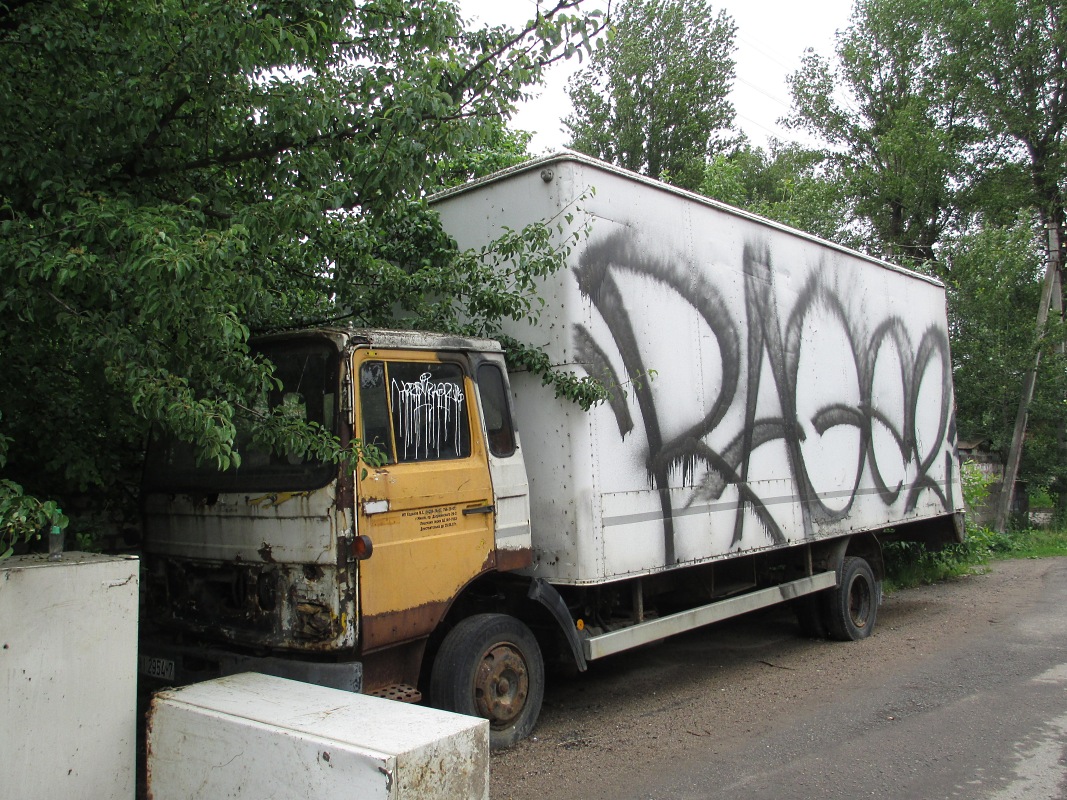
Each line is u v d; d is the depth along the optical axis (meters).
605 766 4.81
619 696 6.38
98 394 4.93
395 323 5.70
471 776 3.12
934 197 24.36
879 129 26.20
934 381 10.02
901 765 4.78
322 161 4.80
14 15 4.59
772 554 7.50
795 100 27.08
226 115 4.96
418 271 5.56
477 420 4.88
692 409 6.16
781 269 7.43
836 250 8.30
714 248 6.62
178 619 4.75
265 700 3.54
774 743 5.20
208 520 4.60
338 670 4.01
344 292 5.57
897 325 9.32
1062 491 21.11
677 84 27.84
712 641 8.39
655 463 5.77
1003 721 5.55
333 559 4.05
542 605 5.14
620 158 28.44
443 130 4.70
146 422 4.96
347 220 5.41
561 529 5.23
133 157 4.81
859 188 25.02
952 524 10.25
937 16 23.95
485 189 5.89
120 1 4.78
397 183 4.66
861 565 8.44
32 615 3.23
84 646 3.37
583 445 5.26
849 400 8.24
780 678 6.87
